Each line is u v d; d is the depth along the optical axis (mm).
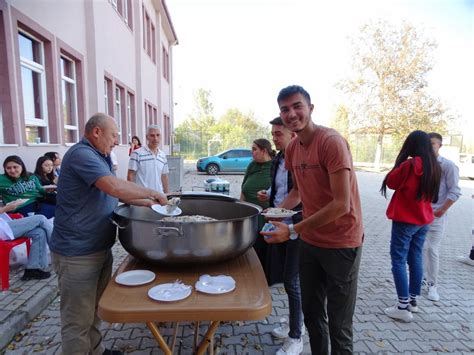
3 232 3211
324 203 1882
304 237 2051
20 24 4828
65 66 6730
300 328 2477
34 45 5449
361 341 2773
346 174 1703
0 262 3189
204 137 28859
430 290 3582
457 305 3482
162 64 18312
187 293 1446
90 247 1874
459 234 6855
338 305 1970
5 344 2516
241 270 1769
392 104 23109
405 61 22625
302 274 2125
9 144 4395
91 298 1948
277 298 3504
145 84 13531
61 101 6008
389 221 7797
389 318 3172
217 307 1353
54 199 4336
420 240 3160
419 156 2818
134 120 11922
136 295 1449
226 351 2562
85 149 1807
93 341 2209
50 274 3607
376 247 5641
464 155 19344
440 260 5070
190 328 2848
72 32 6508
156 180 4145
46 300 3137
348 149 1785
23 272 3672
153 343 2627
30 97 5328
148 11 14086
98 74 7625
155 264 1694
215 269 1775
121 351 2502
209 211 2359
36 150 5090
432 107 22969
